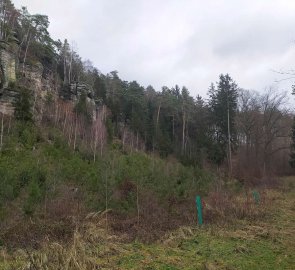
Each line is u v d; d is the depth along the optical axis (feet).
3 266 24.61
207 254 28.55
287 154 183.32
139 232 35.04
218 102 180.14
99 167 51.37
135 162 68.03
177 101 238.27
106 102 219.00
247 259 27.07
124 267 25.13
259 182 99.40
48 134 120.26
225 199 51.42
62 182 47.50
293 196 75.87
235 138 174.50
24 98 124.67
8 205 38.32
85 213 38.93
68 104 176.04
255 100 174.29
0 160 66.33
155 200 45.09
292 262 25.98
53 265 23.45
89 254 27.50
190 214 43.62
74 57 236.02
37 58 186.29
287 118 164.45
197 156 135.13
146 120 217.36
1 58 138.92
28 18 193.77
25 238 31.01
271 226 40.24
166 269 24.66
